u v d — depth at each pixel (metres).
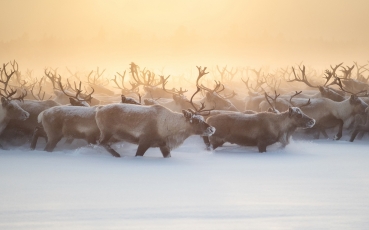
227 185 17.67
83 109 29.00
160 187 17.09
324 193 16.00
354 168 23.16
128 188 16.81
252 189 16.77
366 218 12.23
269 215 12.53
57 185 17.38
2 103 31.84
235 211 13.00
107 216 12.34
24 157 26.16
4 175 19.78
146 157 27.19
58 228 11.11
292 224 11.57
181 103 39.94
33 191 16.09
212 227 11.23
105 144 27.25
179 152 30.33
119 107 27.36
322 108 40.16
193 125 27.20
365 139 40.69
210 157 27.91
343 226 11.41
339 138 40.00
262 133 30.72
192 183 18.09
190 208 13.38
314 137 40.66
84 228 11.10
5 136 33.12
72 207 13.47
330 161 26.09
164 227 11.20
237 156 28.47
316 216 12.43
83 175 20.00
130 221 11.80
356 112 39.28
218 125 31.19
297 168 23.09
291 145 33.88
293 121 30.92
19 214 12.56
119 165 23.58
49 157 26.31
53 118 28.97
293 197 15.21
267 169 22.64
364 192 16.25
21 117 31.98
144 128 26.97
